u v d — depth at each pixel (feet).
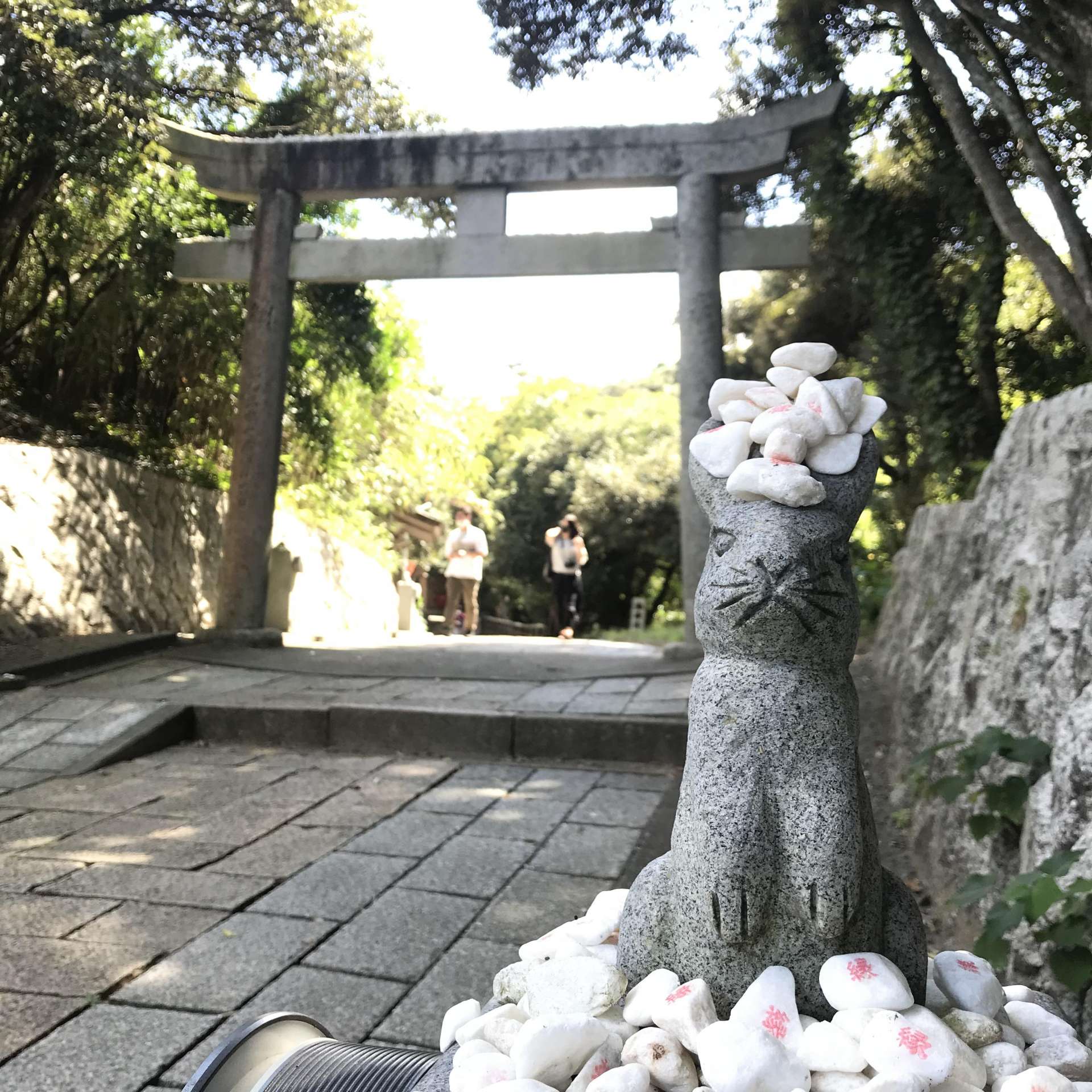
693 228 25.55
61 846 13.07
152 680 22.04
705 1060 5.33
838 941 5.81
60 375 32.48
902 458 35.91
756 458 6.53
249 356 27.63
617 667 24.18
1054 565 11.57
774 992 5.66
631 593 76.28
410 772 16.94
